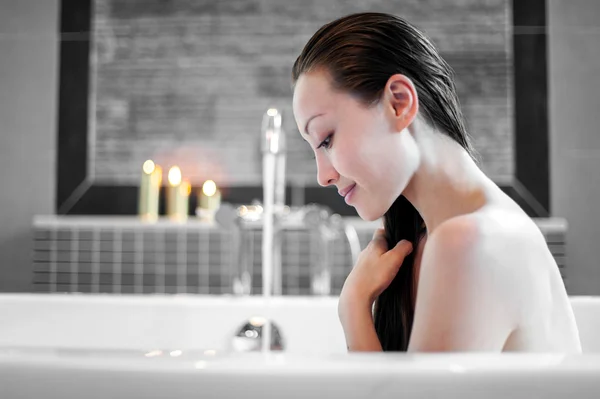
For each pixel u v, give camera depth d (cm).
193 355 41
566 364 40
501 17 201
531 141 200
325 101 59
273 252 163
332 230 156
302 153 201
